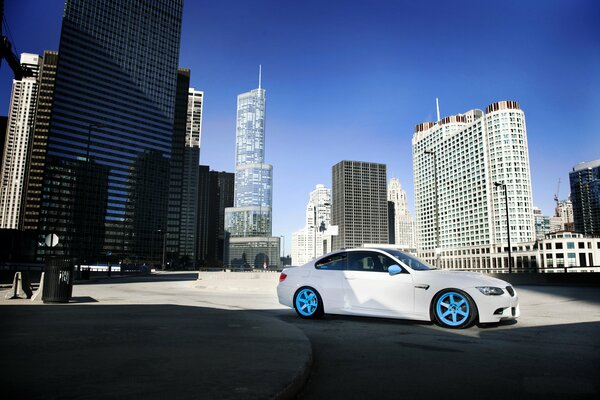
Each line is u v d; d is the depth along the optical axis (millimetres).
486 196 164875
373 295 8805
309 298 9547
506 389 4293
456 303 8117
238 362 4609
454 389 4305
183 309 10242
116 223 176125
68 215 157125
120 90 184875
